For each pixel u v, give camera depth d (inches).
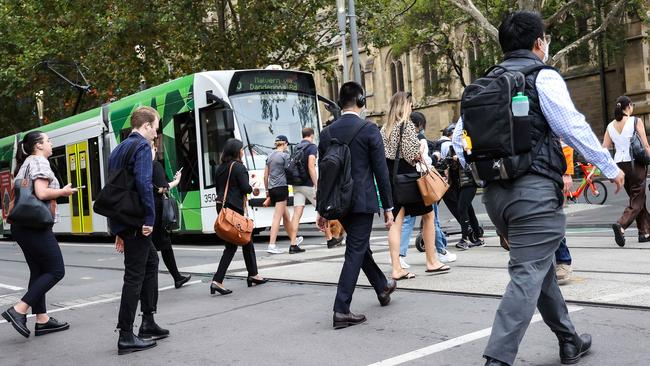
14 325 246.1
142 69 1093.8
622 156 359.6
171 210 315.3
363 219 228.7
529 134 148.0
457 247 408.2
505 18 163.6
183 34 1061.8
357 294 278.7
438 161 399.2
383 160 228.7
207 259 478.9
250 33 1058.7
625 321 201.3
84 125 757.9
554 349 180.4
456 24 1352.1
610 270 284.0
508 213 152.7
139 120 221.0
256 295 300.4
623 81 1480.1
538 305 166.7
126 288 218.1
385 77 1934.1
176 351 215.3
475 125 151.0
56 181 253.8
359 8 1056.2
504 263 327.9
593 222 510.0
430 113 1800.0
